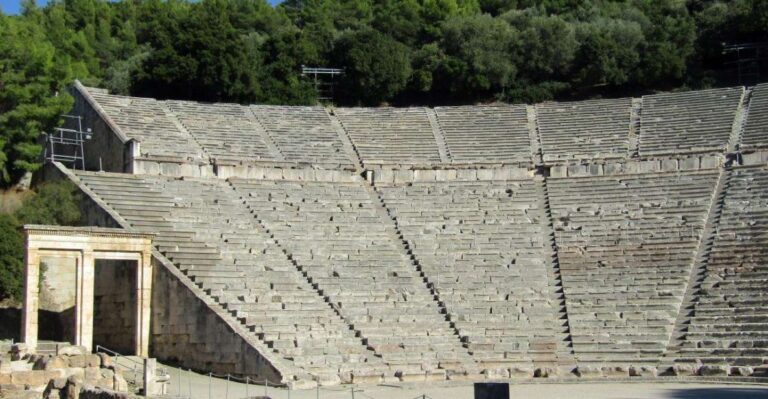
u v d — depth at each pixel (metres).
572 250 46.50
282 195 50.78
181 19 74.00
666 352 38.38
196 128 57.00
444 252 46.81
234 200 48.53
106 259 39.25
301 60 77.50
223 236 44.16
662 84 78.00
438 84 79.00
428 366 37.72
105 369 28.44
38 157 53.44
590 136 59.81
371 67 76.31
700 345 38.22
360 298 41.91
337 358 36.88
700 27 81.31
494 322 41.31
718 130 56.88
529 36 79.50
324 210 49.94
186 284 38.34
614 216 48.75
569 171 55.19
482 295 43.19
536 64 79.56
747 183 49.47
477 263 45.84
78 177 46.47
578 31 82.12
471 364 38.44
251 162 53.56
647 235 46.50
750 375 36.00
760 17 75.50
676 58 75.81
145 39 94.19
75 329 36.28
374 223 49.53
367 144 59.88
